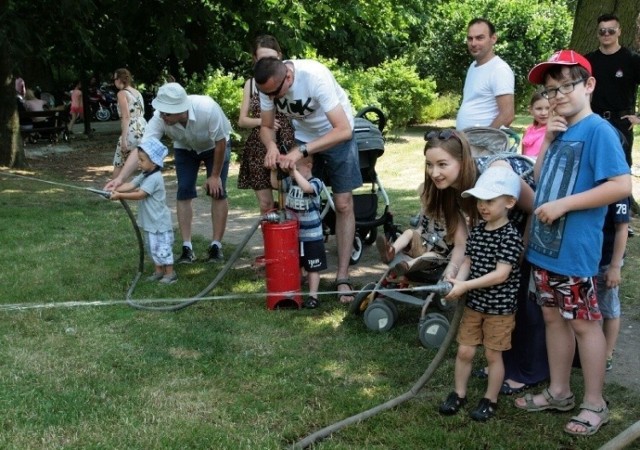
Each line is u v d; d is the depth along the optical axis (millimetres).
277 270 5215
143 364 4273
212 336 4719
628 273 6066
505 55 18781
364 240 7172
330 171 5504
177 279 6031
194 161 6488
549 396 3721
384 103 17297
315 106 5242
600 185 3203
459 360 3715
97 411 3693
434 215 3838
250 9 16078
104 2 15594
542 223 3420
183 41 16234
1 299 5473
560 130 3377
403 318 5086
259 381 4078
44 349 4488
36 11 14602
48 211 8984
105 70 19875
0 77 13102
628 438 2791
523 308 3895
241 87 14578
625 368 4289
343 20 17875
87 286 5812
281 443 3447
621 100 6914
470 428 3537
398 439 3424
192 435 3441
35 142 18109
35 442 3395
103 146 17719
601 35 6867
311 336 4773
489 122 5785
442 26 20344
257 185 5945
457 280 3490
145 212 5840
